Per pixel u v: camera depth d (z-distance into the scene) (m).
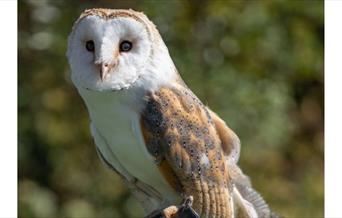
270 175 14.62
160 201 7.73
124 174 7.73
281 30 14.50
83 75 7.20
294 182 15.23
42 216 13.94
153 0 13.65
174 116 7.27
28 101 14.24
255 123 13.96
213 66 14.05
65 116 14.34
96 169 14.30
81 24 7.21
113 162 7.68
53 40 14.14
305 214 14.71
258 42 14.27
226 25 14.26
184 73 13.71
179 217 7.05
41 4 14.19
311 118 15.92
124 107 7.28
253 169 14.35
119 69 7.15
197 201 7.29
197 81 13.75
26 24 14.23
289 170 15.38
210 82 13.88
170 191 7.55
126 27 7.15
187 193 7.30
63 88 14.38
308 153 15.66
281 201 14.61
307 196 14.90
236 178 7.85
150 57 7.26
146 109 7.26
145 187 7.75
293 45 14.62
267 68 14.50
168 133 7.24
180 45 13.94
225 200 7.36
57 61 14.31
